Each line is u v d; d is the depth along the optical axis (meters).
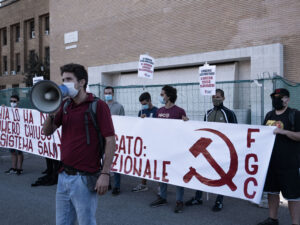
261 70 9.67
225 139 4.16
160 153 4.78
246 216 4.58
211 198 5.55
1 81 26.75
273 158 3.88
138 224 4.30
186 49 11.55
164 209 4.93
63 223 2.64
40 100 2.49
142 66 6.13
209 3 10.93
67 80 2.54
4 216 4.64
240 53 10.16
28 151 6.90
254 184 3.89
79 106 2.61
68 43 15.73
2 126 7.57
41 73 20.27
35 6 22.95
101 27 14.30
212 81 4.70
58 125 2.78
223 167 4.16
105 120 2.57
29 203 5.25
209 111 5.15
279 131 3.73
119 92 11.11
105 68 14.10
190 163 4.46
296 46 9.14
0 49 26.97
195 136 4.43
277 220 4.06
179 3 11.73
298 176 3.76
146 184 6.40
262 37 9.77
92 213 2.58
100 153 2.63
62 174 2.62
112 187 6.27
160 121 4.79
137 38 13.03
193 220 4.43
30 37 24.12
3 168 8.27
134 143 5.08
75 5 15.35
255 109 8.83
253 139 3.93
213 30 10.84
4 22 26.00
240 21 10.21
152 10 12.52
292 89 7.44
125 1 13.38
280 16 9.42
